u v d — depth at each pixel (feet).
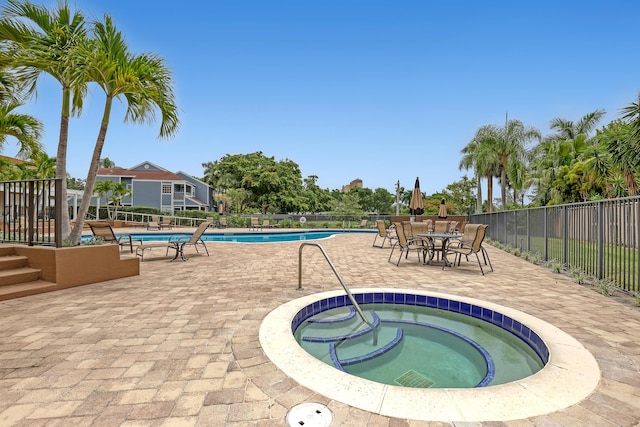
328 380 7.12
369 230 74.95
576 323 11.01
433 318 13.85
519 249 31.71
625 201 15.70
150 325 10.69
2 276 14.49
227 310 12.39
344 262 25.11
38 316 11.60
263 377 7.27
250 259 26.58
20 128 27.25
